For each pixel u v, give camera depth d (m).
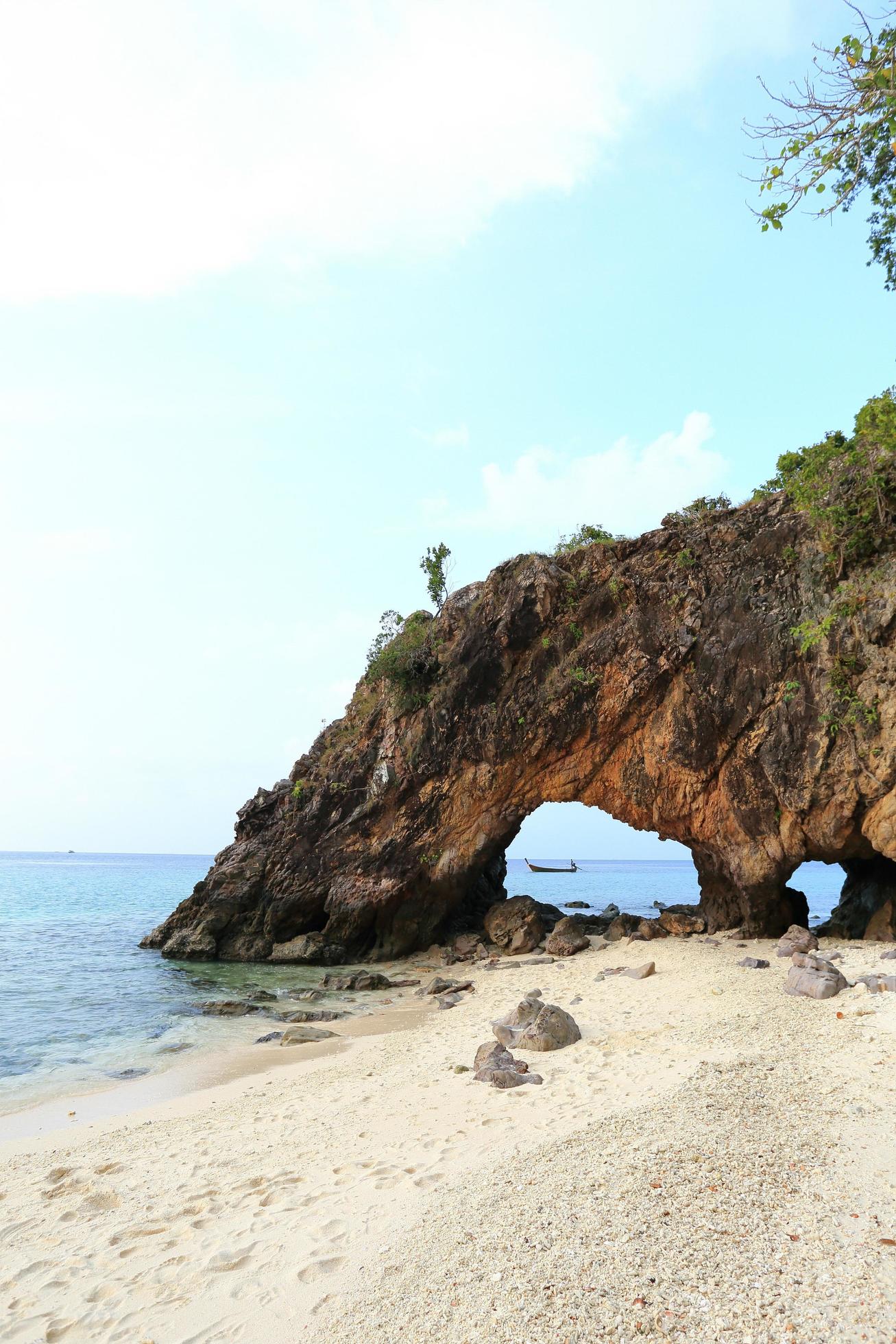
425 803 30.78
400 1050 16.22
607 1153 8.12
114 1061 16.69
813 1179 6.97
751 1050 11.99
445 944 31.72
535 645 29.56
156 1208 8.56
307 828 32.69
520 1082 12.23
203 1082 14.91
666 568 27.52
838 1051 11.32
